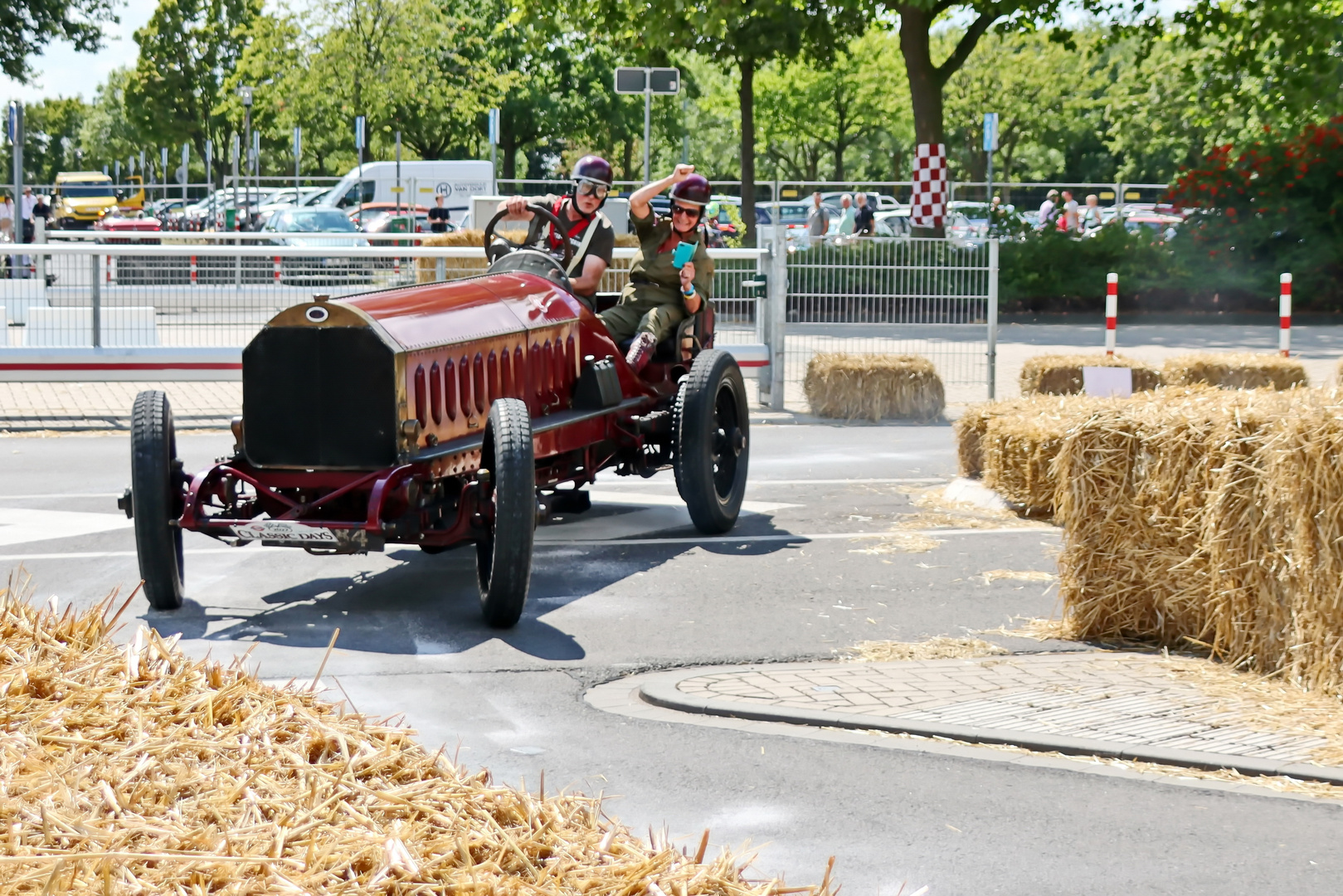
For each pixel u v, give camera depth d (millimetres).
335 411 6070
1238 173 25641
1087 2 27281
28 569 6930
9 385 15195
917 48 26078
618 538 7895
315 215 30953
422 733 4578
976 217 28156
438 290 6816
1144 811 3947
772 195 35625
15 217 19469
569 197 8305
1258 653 5324
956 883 3455
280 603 6391
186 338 12953
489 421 5965
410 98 40969
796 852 3625
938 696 4980
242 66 41156
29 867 2002
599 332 7809
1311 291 25625
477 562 6125
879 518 8516
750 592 6621
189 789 2352
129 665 2875
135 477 6039
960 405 14328
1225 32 27047
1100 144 63969
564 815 2504
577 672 5320
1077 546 5828
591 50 51219
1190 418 5527
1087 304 26000
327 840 2191
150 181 78250
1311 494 4953
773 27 29531
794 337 14477
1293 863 3598
